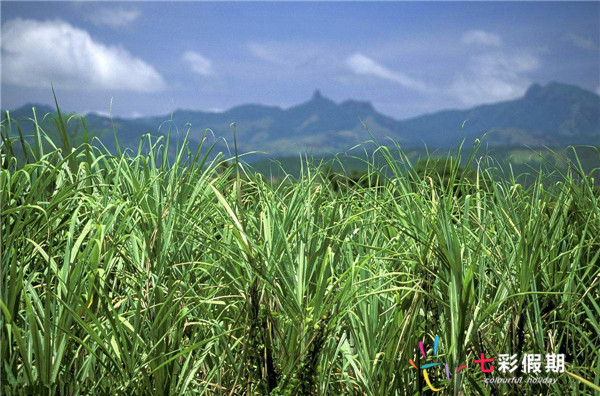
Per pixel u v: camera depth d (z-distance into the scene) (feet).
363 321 9.92
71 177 11.39
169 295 8.99
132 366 8.64
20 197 10.72
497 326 10.46
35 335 7.95
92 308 9.53
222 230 11.05
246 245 9.28
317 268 10.37
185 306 9.61
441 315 10.51
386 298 10.47
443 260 9.61
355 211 11.74
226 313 10.75
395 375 9.92
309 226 10.39
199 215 11.21
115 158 11.72
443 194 10.24
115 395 8.92
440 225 9.79
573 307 11.01
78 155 12.22
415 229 10.47
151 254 9.95
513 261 10.75
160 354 9.05
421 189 11.17
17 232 8.94
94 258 8.70
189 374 9.34
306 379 9.14
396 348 9.82
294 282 9.71
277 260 9.61
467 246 10.36
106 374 9.09
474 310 10.09
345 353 10.03
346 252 11.05
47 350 8.09
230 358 9.86
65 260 8.65
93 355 8.90
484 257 10.67
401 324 9.93
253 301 9.45
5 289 8.61
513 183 12.10
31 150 11.57
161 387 8.95
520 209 12.07
